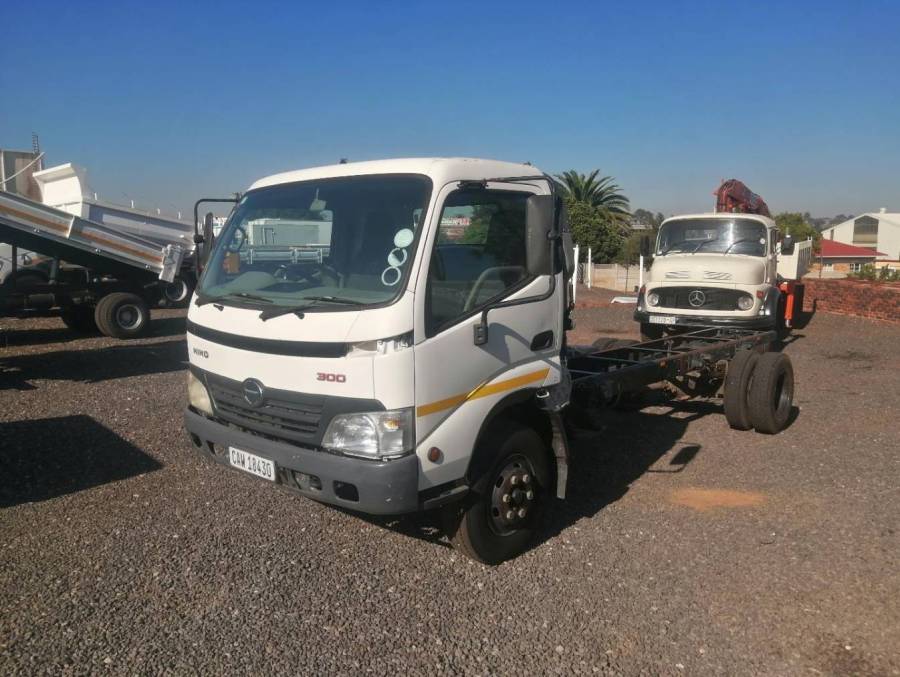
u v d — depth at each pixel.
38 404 8.60
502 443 4.47
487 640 3.78
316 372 3.95
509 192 4.60
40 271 14.57
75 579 4.37
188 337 4.95
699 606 4.12
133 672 3.47
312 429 4.04
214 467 6.38
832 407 8.79
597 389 5.86
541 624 3.93
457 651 3.68
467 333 4.12
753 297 11.67
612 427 7.91
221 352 4.49
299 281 4.37
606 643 3.76
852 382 10.30
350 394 3.86
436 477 4.00
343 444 3.92
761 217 12.53
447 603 4.14
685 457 6.86
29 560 4.61
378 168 4.40
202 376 4.73
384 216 4.15
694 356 7.49
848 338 14.66
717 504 5.67
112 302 13.72
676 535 5.09
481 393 4.23
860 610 4.07
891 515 5.41
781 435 7.59
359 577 4.44
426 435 3.94
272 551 4.77
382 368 3.78
